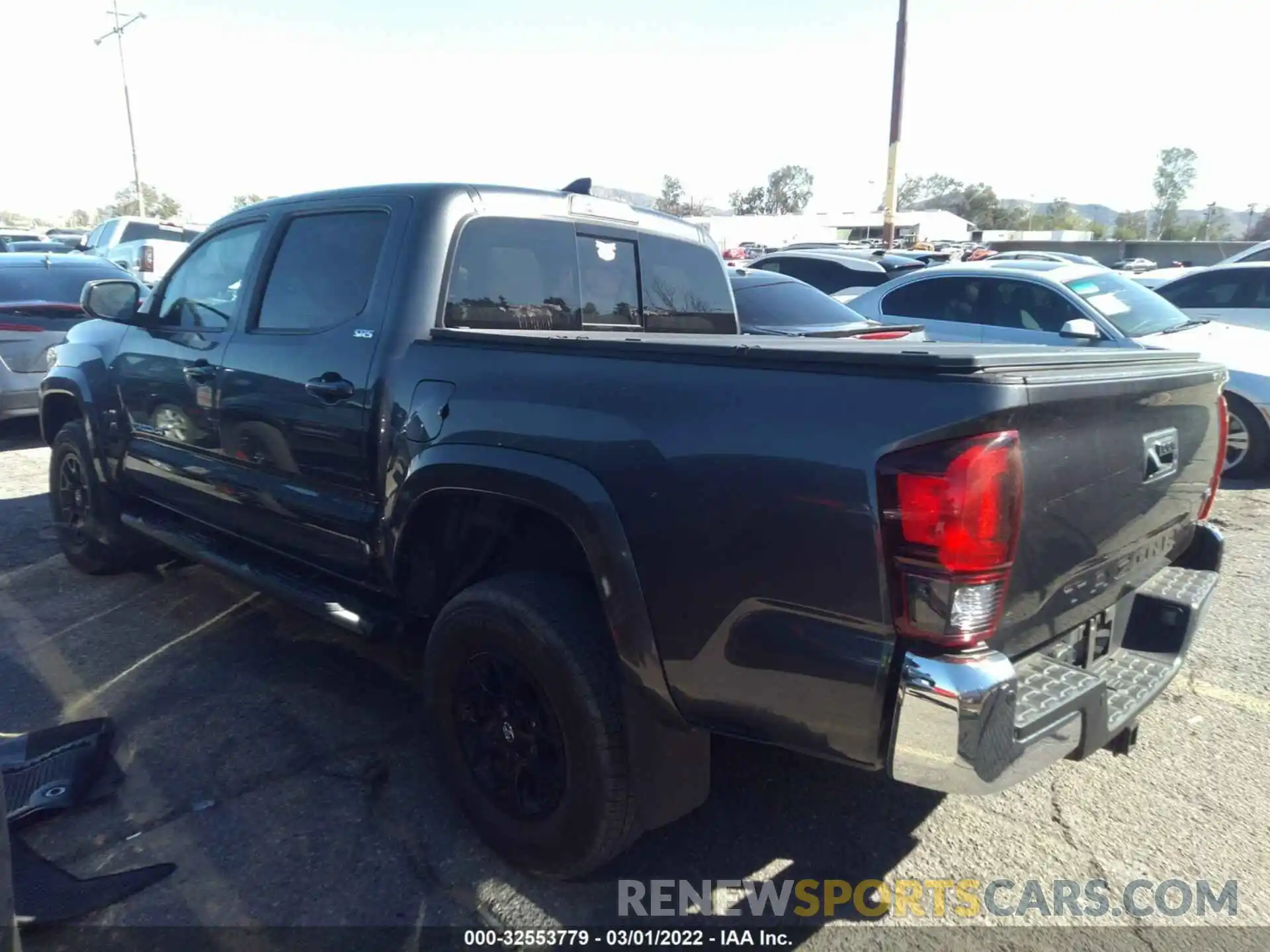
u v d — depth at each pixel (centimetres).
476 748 302
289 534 380
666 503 245
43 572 559
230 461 406
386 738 371
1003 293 861
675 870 298
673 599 246
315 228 378
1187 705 407
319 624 480
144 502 510
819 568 222
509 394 285
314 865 296
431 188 348
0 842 196
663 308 447
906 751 215
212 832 311
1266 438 778
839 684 224
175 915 273
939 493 205
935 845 312
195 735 371
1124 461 259
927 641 213
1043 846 312
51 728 373
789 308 809
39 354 882
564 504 264
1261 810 331
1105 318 803
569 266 395
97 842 304
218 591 526
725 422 237
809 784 347
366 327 339
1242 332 853
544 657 268
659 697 255
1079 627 269
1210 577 321
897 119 2245
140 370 463
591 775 263
